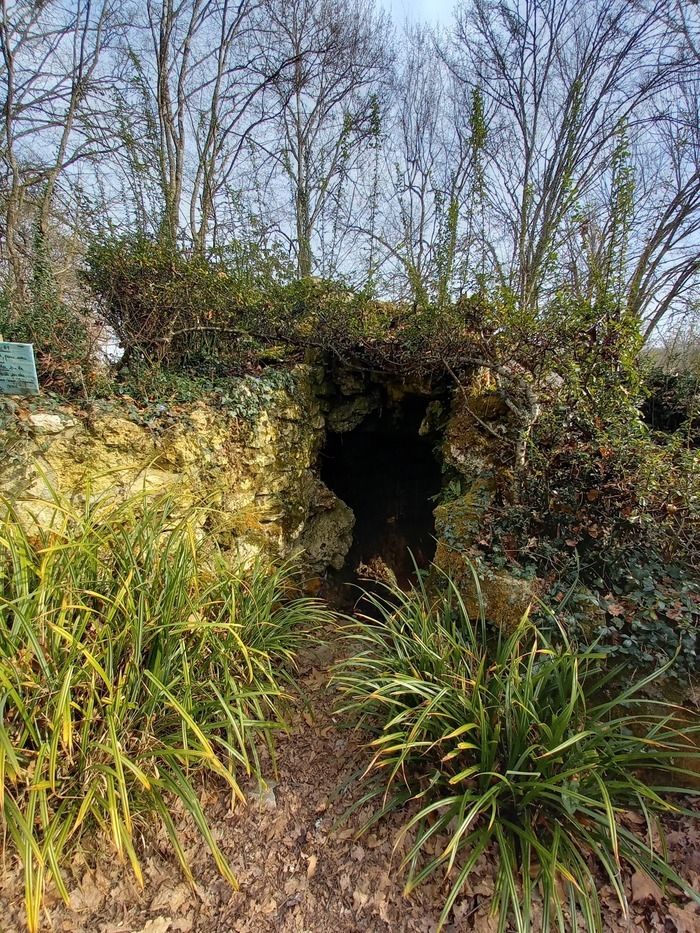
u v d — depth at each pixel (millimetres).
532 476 2672
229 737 1794
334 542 3684
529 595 2350
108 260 2979
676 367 4129
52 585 1752
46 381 2748
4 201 4746
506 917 1422
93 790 1455
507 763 1698
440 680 1893
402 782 1896
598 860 1630
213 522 2863
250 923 1522
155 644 1853
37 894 1242
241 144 6895
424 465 3828
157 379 2971
